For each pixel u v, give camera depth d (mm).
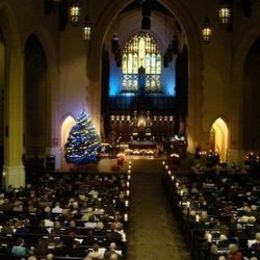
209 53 40094
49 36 37375
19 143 30656
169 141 48125
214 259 13602
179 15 40250
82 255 13438
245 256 13664
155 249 19109
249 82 40344
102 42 40469
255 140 40344
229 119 40062
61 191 23797
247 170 33062
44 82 40406
